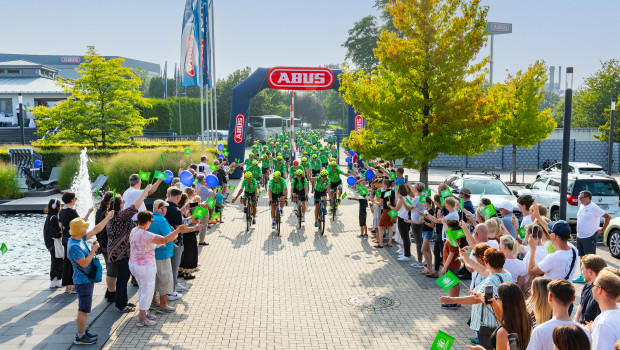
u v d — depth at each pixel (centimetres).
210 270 1050
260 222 1602
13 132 4022
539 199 1606
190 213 977
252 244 1291
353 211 1853
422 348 669
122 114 3019
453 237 668
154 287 767
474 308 557
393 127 1456
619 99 3647
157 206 789
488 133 1380
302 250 1230
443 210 1001
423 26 1375
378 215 1305
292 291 913
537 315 444
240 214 1747
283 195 1412
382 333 721
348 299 870
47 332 710
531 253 621
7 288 918
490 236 721
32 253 1240
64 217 773
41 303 834
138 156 2248
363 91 1445
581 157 3797
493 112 1384
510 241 636
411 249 1241
